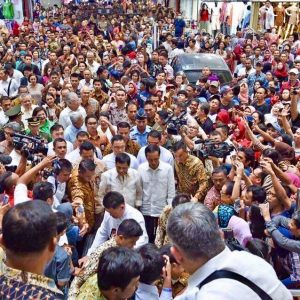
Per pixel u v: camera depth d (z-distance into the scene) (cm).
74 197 595
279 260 488
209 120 934
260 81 1285
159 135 703
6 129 705
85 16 3133
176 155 665
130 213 508
